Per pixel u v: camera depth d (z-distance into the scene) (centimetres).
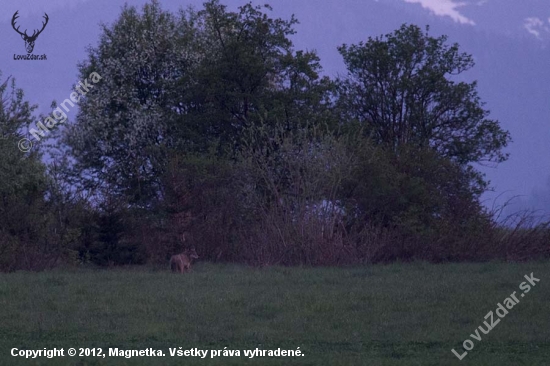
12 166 10631
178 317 5650
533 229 10312
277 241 9825
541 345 4881
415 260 9794
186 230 10862
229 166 11144
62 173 12675
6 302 6200
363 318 5644
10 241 10019
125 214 11388
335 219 10188
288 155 10544
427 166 11700
